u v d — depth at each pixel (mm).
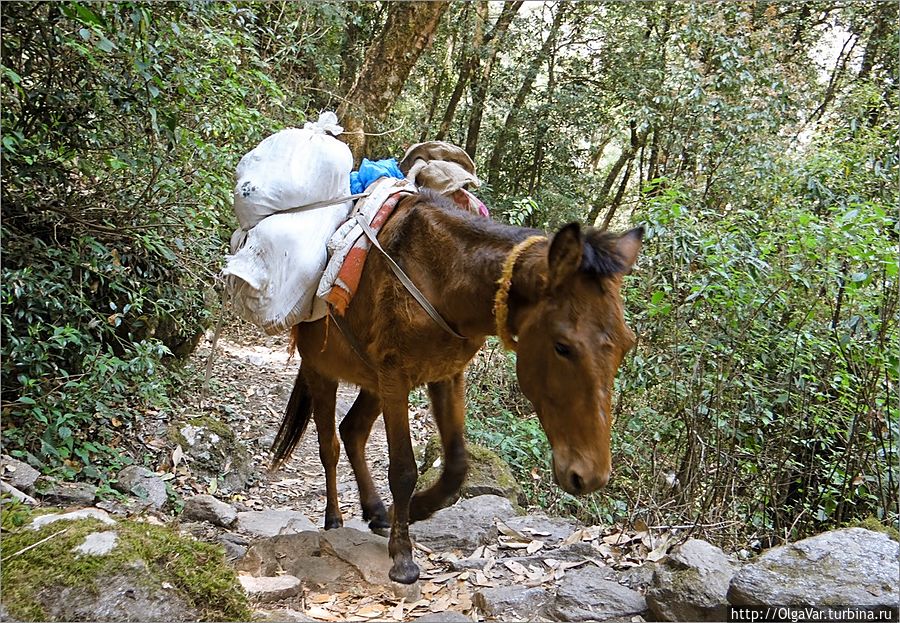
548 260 2695
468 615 3209
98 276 5465
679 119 9281
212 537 4137
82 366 5039
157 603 2543
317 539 3768
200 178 5727
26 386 4625
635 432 5613
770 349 5539
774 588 2701
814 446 5398
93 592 2473
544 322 2771
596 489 2645
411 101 16453
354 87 10836
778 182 7484
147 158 5082
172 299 5992
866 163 6848
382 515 4195
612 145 18234
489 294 3100
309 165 3848
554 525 4242
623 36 13703
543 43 15695
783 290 5293
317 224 3771
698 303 5359
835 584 2701
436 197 3572
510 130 15695
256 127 6602
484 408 6953
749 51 9180
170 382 6402
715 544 4426
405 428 3441
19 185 4953
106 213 5301
